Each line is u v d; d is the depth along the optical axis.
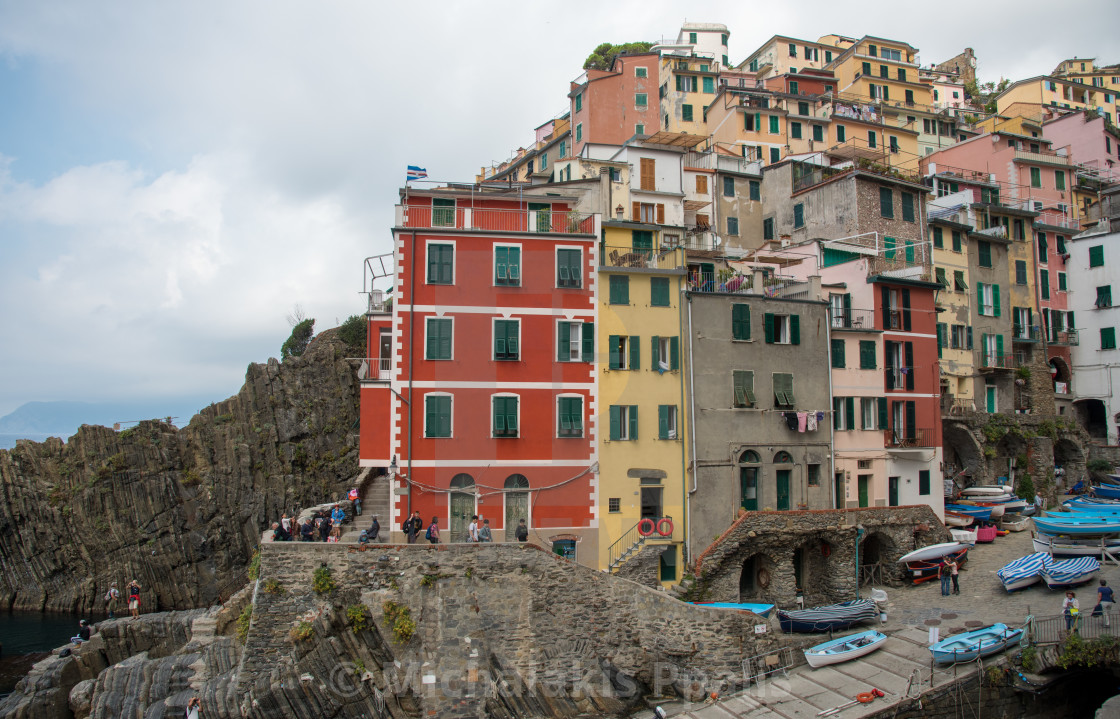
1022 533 51.69
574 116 84.38
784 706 32.56
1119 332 67.62
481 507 39.53
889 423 49.22
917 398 51.03
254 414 78.50
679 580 41.69
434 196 44.62
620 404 41.84
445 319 40.28
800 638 37.41
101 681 41.28
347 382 81.12
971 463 58.47
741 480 43.88
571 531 40.41
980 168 79.69
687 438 42.62
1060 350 70.06
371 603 34.44
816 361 46.59
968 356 62.56
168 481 74.38
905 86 97.12
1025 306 67.75
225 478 75.81
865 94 94.56
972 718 32.19
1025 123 92.94
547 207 46.06
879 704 31.45
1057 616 33.59
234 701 33.09
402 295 40.03
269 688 31.94
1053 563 40.88
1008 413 60.78
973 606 39.47
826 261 55.41
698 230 62.38
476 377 40.25
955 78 124.50
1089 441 64.00
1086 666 31.25
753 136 79.44
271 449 77.62
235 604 43.38
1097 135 85.44
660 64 92.06
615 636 36.03
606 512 41.06
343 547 34.84
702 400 43.19
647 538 40.06
